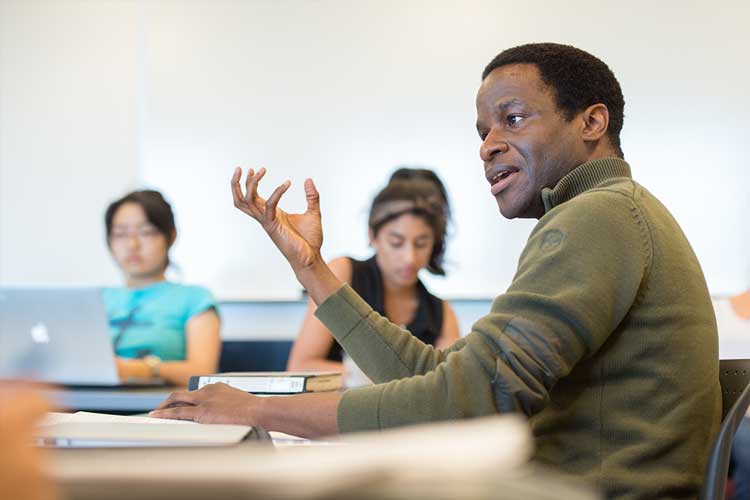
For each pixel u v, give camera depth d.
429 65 4.14
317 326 2.81
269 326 4.20
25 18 4.39
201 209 4.26
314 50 4.21
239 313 4.22
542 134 1.34
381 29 4.17
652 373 1.19
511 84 1.36
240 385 1.55
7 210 4.37
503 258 4.11
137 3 4.31
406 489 0.29
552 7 4.06
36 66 4.37
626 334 1.19
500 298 1.18
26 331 2.70
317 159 4.21
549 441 1.19
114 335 3.28
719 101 3.98
